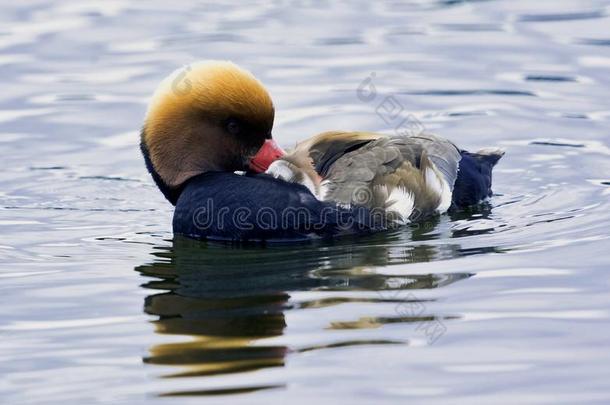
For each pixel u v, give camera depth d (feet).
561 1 74.18
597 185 47.91
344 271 37.24
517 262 37.47
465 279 35.88
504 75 61.93
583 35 67.41
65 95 60.39
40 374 29.58
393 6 74.69
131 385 28.58
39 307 34.78
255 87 41.78
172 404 27.43
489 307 33.22
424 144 44.32
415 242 40.37
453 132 54.95
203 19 72.28
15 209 47.19
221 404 27.32
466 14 72.33
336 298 34.47
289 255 39.45
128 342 31.48
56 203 47.98
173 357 30.22
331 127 55.21
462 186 45.03
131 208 47.39
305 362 29.60
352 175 41.34
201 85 41.88
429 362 29.48
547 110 57.31
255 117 41.83
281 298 34.71
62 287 36.76
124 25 71.15
